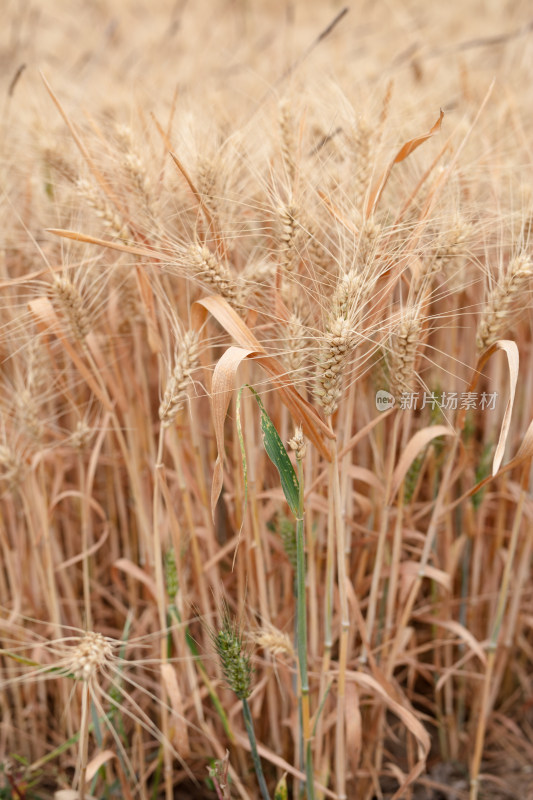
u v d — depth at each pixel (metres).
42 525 1.29
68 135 1.40
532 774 1.41
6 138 1.41
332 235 1.22
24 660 1.17
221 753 1.27
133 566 1.31
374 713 1.31
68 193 1.30
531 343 1.33
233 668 1.17
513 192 1.30
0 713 1.43
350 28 2.77
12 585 1.34
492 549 1.42
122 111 1.49
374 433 1.29
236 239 1.26
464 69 1.55
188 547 1.34
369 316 1.15
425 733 1.21
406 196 1.24
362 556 1.29
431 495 1.39
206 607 1.28
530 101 1.57
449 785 1.40
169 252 1.19
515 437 1.40
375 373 1.22
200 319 1.17
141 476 1.35
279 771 1.35
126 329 1.30
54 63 2.46
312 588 1.25
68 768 1.40
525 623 1.45
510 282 1.16
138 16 3.46
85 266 1.27
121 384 1.28
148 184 1.20
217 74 2.04
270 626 1.23
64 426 1.43
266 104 1.34
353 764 1.26
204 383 1.26
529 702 1.45
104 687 1.36
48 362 1.30
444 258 1.18
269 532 1.33
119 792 1.32
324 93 1.36
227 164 1.23
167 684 1.23
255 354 1.12
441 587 1.40
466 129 1.34
